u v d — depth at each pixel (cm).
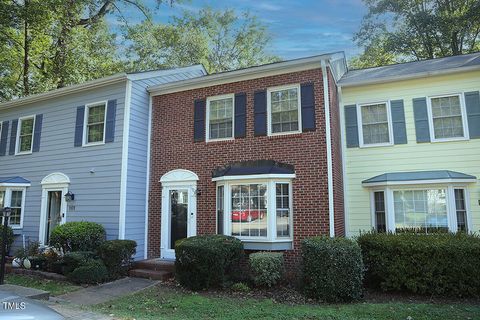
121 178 1120
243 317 639
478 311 647
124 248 1009
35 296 726
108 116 1193
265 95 1057
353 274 754
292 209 970
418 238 818
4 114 1493
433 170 1027
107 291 855
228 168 1066
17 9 1625
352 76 1224
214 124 1135
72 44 2083
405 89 1091
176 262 889
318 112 979
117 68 2362
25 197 1349
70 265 974
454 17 2005
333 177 948
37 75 2070
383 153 1084
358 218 1079
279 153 1010
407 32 2209
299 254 938
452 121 1034
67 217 1216
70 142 1268
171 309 701
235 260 911
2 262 893
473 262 760
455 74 1041
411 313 638
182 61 2662
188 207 1119
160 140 1209
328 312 659
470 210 970
